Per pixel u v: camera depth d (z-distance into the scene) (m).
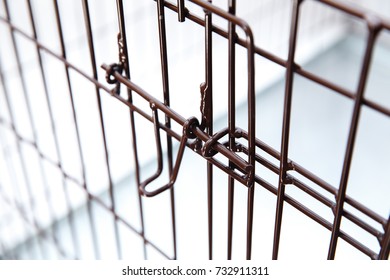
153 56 1.65
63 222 1.55
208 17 0.50
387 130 1.90
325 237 1.46
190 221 1.51
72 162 1.56
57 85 1.48
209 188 0.64
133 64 1.61
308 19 2.10
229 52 0.50
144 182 0.65
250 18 1.87
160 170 0.66
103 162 1.62
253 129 0.52
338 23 2.23
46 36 1.43
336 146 1.83
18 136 1.08
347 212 0.50
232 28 0.49
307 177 0.51
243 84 1.84
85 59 1.53
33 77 1.43
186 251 1.42
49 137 1.50
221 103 1.84
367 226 0.49
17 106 1.42
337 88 0.44
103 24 1.51
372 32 0.38
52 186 1.54
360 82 0.41
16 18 1.35
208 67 0.53
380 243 0.49
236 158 0.54
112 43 1.57
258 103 1.94
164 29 0.56
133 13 1.55
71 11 1.44
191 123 0.56
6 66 1.37
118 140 1.62
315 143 1.83
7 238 1.50
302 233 1.47
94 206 1.59
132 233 1.52
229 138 0.56
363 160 1.79
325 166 1.76
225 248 1.43
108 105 1.56
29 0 0.74
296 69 0.46
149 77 1.66
